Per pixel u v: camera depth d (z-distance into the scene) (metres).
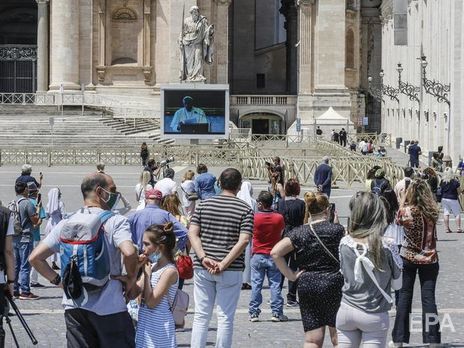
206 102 70.81
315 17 96.25
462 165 49.59
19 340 18.91
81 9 93.81
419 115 75.50
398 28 53.50
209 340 19.05
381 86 90.44
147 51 94.38
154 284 14.01
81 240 12.91
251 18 110.81
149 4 94.25
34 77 96.94
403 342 17.97
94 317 13.01
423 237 17.61
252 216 16.44
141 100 93.81
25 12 104.06
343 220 39.00
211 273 16.12
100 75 94.38
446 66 64.00
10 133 75.81
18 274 23.92
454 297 23.23
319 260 14.53
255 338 19.28
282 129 98.38
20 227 23.58
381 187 27.77
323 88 95.75
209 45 82.88
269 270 20.89
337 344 13.91
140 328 14.00
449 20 61.75
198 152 69.38
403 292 17.89
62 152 68.81
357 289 13.30
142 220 17.59
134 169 65.12
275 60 111.19
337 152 71.06
